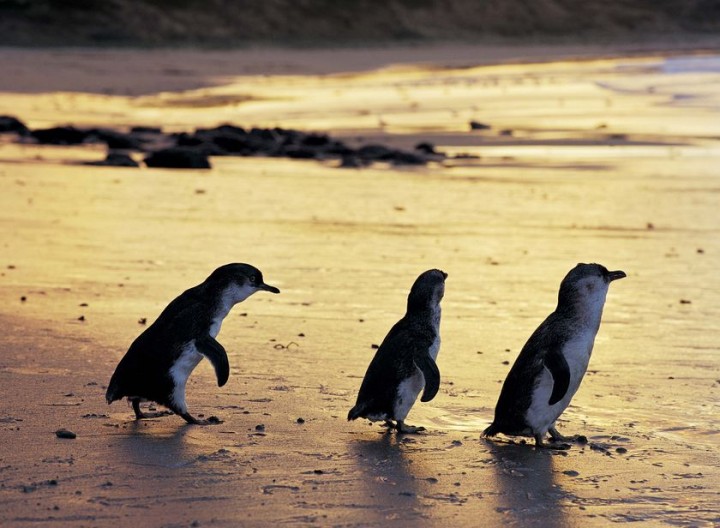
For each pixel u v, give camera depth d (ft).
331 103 176.14
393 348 27.55
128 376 27.76
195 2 348.38
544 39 401.49
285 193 80.07
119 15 323.98
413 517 21.95
